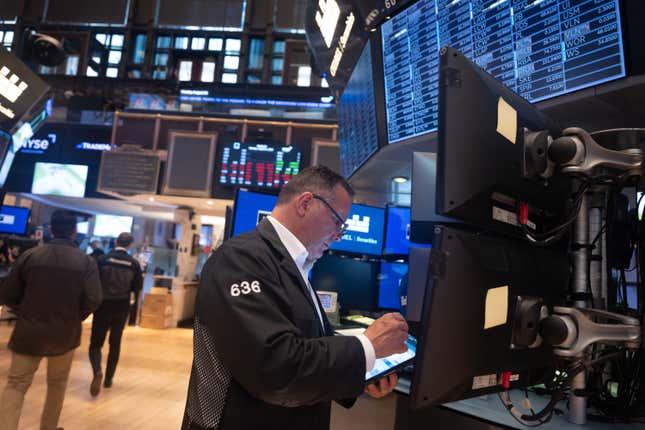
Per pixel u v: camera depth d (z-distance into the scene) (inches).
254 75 506.0
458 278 28.7
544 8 52.5
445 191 27.8
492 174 30.3
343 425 63.3
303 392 30.6
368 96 82.8
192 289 305.1
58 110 341.7
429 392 27.8
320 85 483.2
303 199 39.1
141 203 312.2
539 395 57.6
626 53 46.1
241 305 31.7
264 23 508.7
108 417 118.3
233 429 33.4
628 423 48.1
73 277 93.7
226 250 35.7
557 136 38.7
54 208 410.6
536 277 34.7
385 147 78.3
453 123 28.4
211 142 252.1
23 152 331.0
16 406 87.2
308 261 41.0
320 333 37.6
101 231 438.9
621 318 35.0
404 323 37.4
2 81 121.3
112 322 142.2
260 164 244.1
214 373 35.0
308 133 267.4
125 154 257.1
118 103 387.2
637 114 55.0
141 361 179.8
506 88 34.6
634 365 48.1
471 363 29.2
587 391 49.1
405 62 71.7
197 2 514.9
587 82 49.3
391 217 93.9
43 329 89.3
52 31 510.9
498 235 34.5
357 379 32.7
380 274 93.9
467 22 61.2
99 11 516.4
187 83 388.8
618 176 36.6
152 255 285.4
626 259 54.3
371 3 74.1
